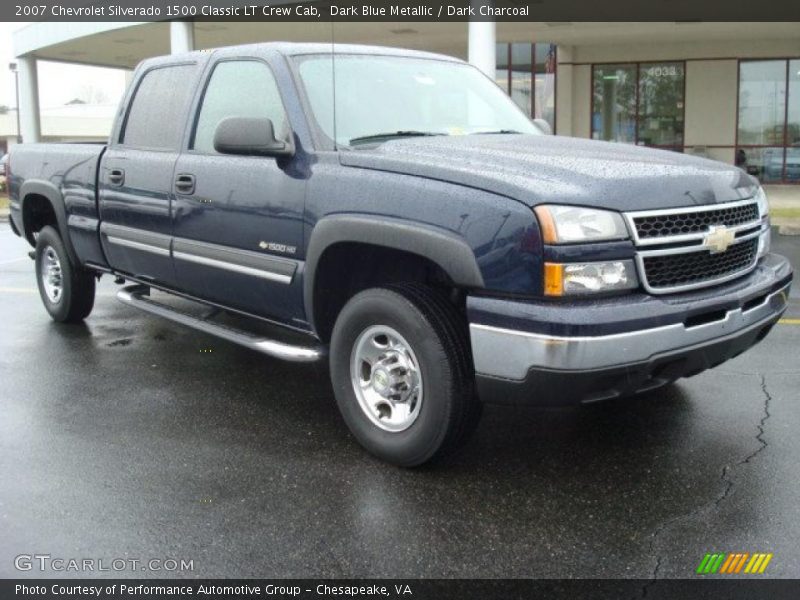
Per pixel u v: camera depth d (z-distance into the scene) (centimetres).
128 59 2798
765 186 2259
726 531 336
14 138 6856
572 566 312
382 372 400
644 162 392
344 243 407
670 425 454
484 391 355
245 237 463
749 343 405
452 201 358
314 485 383
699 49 2269
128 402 502
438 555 321
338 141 437
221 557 320
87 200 612
